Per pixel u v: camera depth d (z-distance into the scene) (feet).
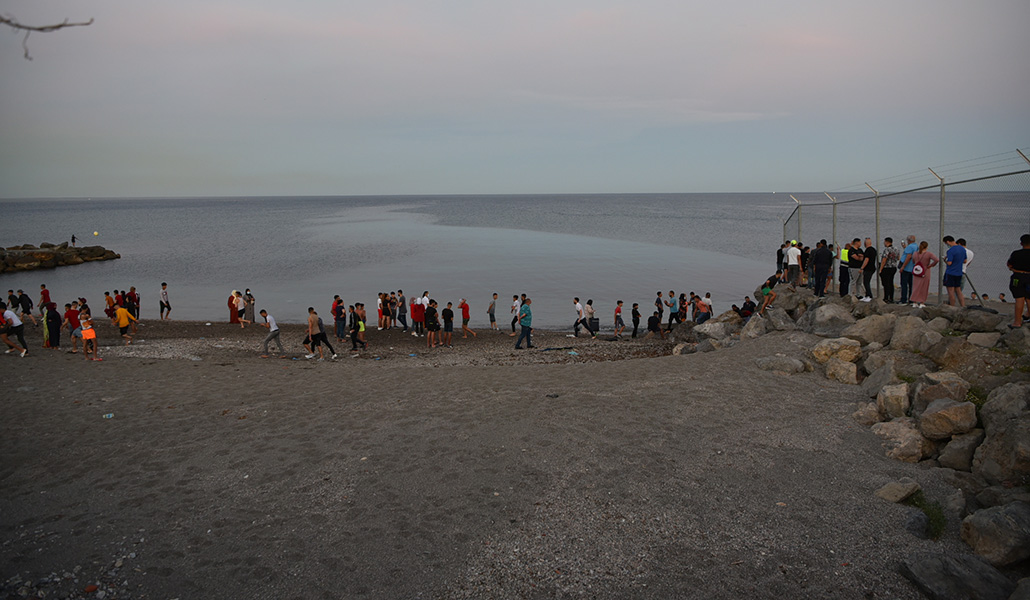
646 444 25.57
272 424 29.66
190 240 244.22
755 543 18.19
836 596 15.71
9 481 23.17
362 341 63.21
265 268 152.46
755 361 37.50
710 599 15.64
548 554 17.88
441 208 626.64
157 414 31.68
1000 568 16.55
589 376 37.47
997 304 42.50
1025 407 22.07
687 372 36.52
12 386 38.60
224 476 23.53
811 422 27.50
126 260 176.86
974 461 21.42
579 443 25.86
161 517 20.21
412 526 19.48
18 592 15.87
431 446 26.05
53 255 163.02
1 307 51.80
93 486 22.72
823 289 52.06
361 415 30.81
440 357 58.08
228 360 53.42
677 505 20.53
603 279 126.11
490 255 175.11
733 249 183.52
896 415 26.68
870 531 18.65
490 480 22.71
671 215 413.39
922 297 39.78
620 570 17.01
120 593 15.98
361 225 338.54
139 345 61.93
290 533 19.13
